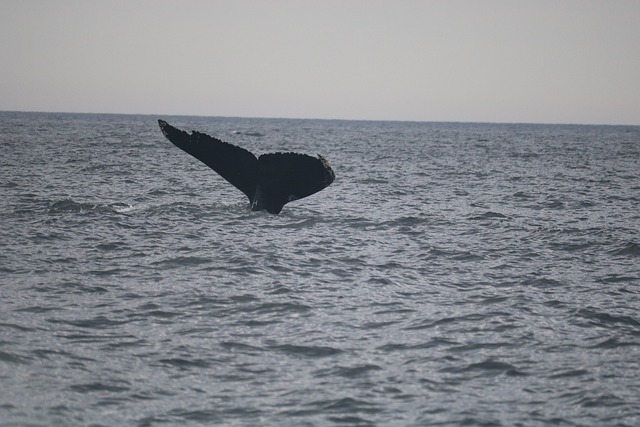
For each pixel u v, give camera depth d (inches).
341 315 1994.3
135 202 4079.7
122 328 1839.3
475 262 2696.9
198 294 2154.3
